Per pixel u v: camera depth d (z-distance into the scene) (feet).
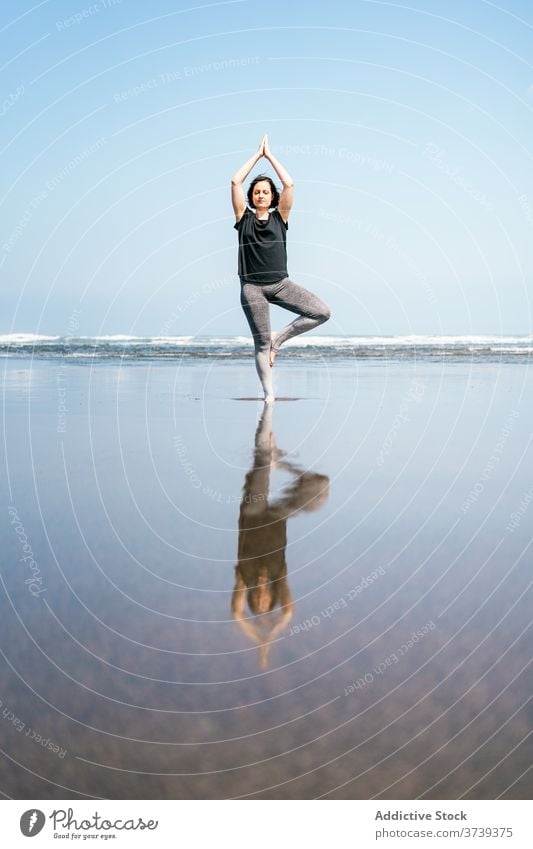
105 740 5.17
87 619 7.16
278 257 24.16
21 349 64.59
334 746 5.08
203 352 60.64
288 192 23.68
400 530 10.32
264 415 22.00
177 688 5.82
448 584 8.18
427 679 5.93
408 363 48.78
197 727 5.28
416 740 5.11
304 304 24.64
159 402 25.61
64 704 5.58
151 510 11.32
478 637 6.75
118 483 13.12
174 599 7.72
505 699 5.61
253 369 42.98
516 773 4.78
